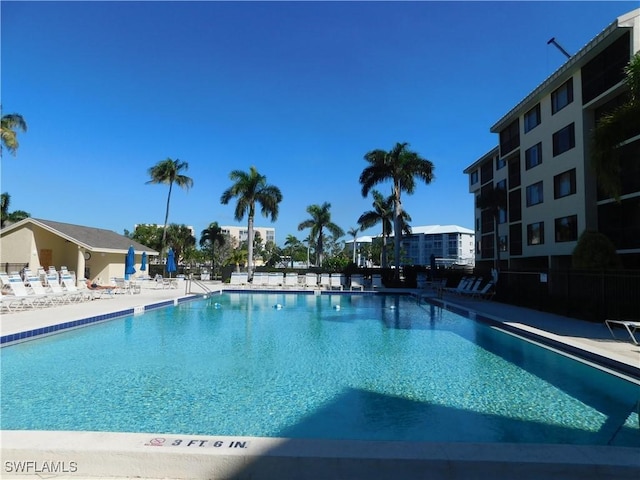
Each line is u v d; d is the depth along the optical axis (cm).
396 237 3116
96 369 740
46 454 335
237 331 1154
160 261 4369
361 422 511
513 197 3019
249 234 3344
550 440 461
